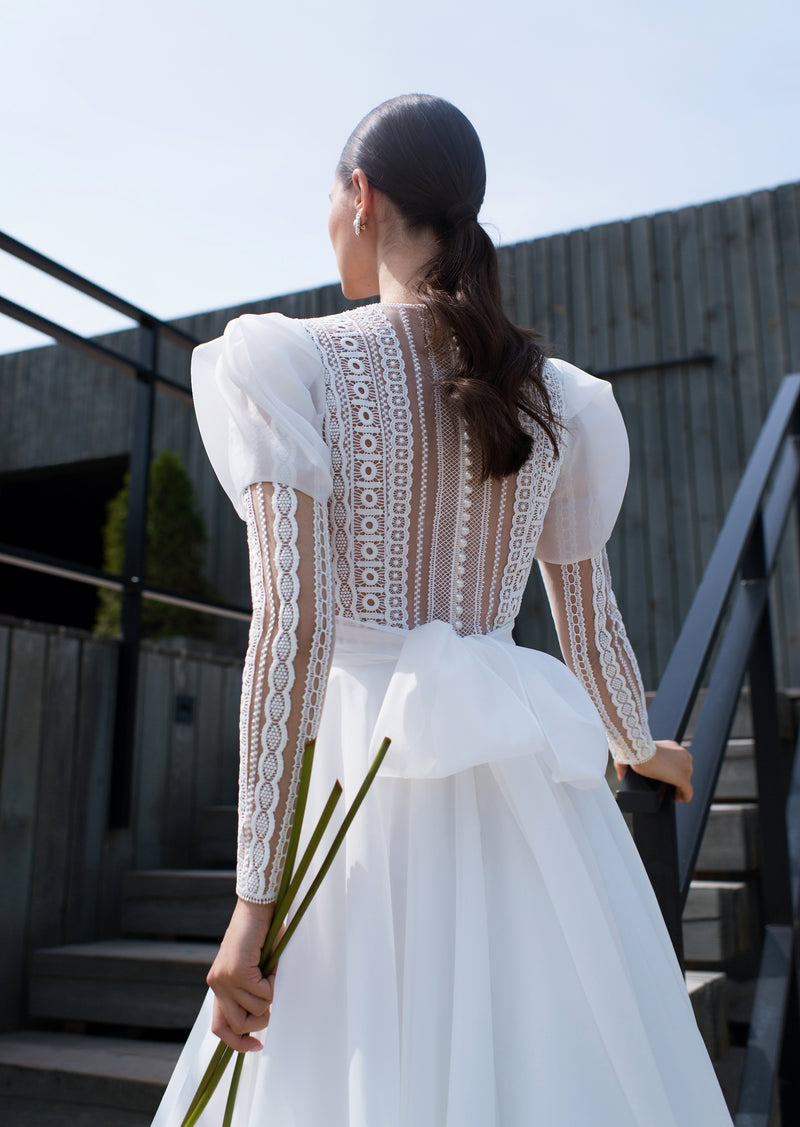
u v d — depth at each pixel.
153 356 2.98
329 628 0.86
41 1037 2.28
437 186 1.07
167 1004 2.22
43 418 6.54
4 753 2.43
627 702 1.18
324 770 0.96
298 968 0.87
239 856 0.84
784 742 2.72
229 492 0.97
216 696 3.26
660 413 5.02
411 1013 0.83
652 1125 0.80
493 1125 0.77
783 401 2.63
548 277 5.34
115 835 2.75
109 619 5.83
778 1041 1.69
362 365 0.97
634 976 0.91
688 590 4.81
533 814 0.91
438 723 0.89
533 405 1.06
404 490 0.96
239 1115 0.87
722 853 2.25
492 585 1.02
